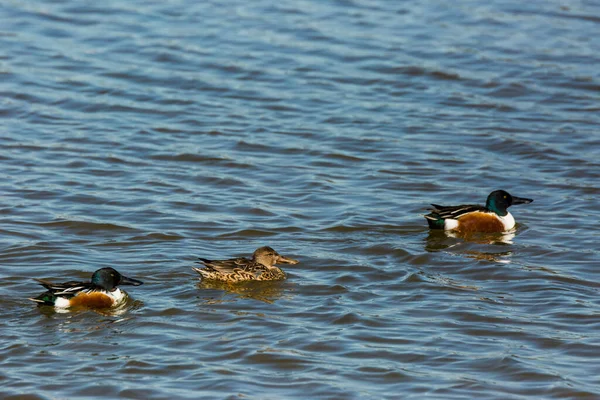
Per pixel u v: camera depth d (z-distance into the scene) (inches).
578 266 727.7
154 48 1270.9
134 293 669.3
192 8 1425.9
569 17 1401.3
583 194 896.3
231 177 928.9
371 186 915.4
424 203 876.0
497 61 1245.7
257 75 1202.6
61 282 680.4
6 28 1330.0
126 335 604.4
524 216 845.8
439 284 691.4
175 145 1005.8
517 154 999.6
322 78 1200.2
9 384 540.4
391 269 720.3
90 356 576.1
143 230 792.9
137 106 1112.2
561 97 1151.6
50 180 906.1
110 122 1067.3
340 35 1327.5
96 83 1167.6
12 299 653.9
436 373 559.2
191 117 1083.3
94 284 647.1
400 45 1294.3
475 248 765.9
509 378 553.0
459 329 616.7
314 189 902.4
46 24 1350.9
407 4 1454.2
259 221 821.9
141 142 1012.5
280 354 578.9
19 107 1095.6
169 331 610.5
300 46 1289.4
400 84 1187.3
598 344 594.9
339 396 530.6
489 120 1090.1
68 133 1031.6
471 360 574.9
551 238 790.5
